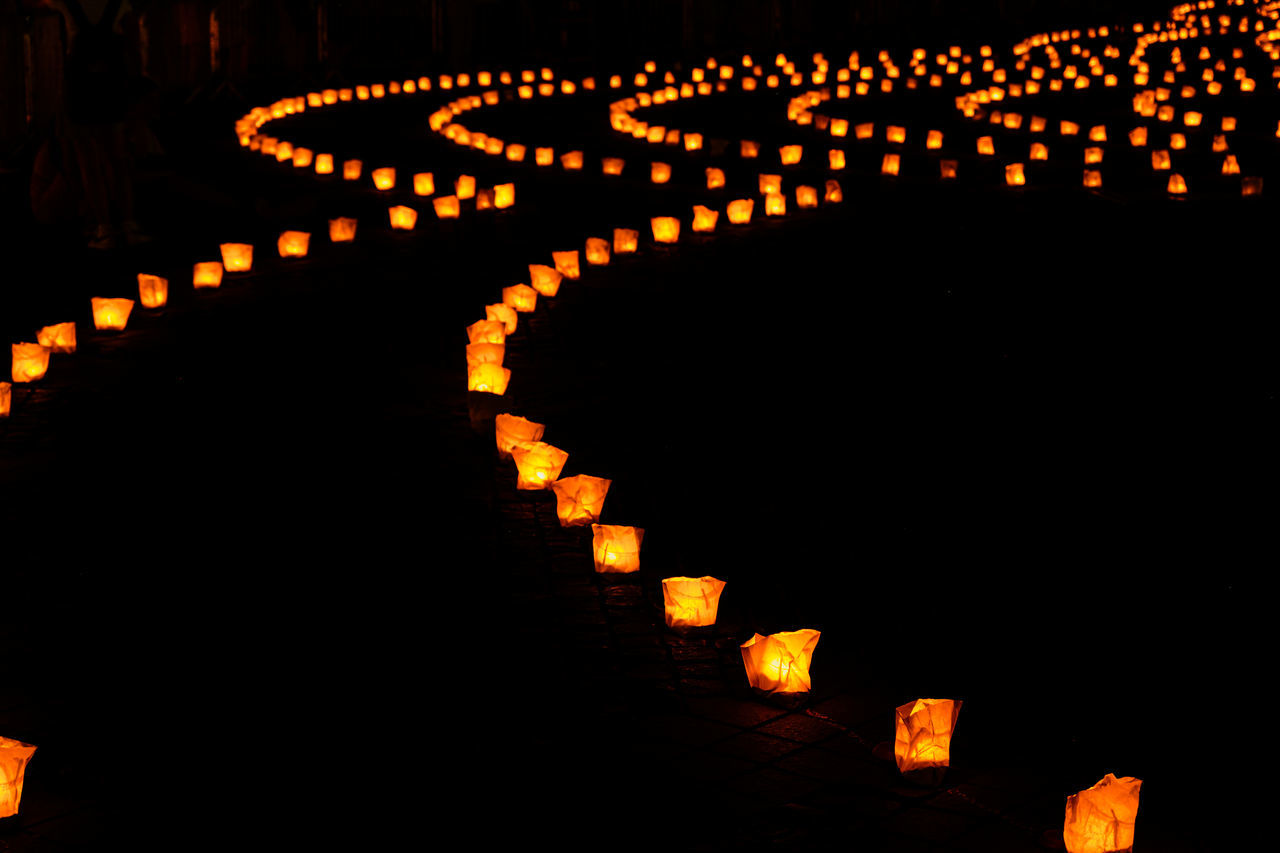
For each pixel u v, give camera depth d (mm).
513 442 6898
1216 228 13180
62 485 6680
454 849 3754
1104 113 20438
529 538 6059
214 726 4445
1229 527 6230
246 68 23359
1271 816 3914
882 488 6789
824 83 24297
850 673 4836
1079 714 4539
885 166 16109
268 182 16047
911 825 3848
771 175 14016
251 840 3801
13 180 14711
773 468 7066
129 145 14055
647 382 8570
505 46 28094
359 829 3850
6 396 7578
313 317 10086
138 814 3928
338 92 24219
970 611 5375
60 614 5277
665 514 6422
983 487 6797
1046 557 5914
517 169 16922
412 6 26641
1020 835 3801
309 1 24516
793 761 4215
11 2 14945
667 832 3824
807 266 11773
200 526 6172
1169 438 7539
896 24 31391
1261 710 4555
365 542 6000
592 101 23422
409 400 8125
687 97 23281
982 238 12875
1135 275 11445
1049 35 28750
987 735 4395
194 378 8555
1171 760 4238
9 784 3822
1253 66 24203
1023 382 8625
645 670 4848
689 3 28766
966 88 23469
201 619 5242
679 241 12742
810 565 5836
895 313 10281
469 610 5340
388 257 12195
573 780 4102
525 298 10117
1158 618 5293
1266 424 7758
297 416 7805
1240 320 10023
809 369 8883
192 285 11141
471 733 4398
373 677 4785
